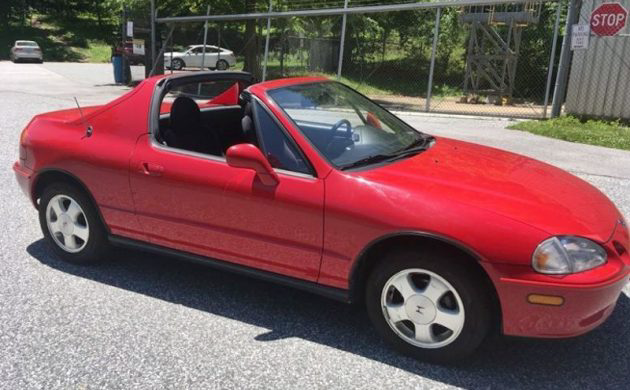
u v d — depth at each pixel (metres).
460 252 2.97
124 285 4.21
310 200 3.28
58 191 4.40
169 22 19.05
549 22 19.59
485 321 2.98
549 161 8.35
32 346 3.35
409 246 3.10
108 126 4.16
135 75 23.50
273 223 3.43
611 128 11.51
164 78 4.17
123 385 2.98
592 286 2.76
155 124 4.00
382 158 3.59
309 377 3.05
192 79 4.36
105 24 60.09
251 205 3.48
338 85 4.44
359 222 3.13
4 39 51.94
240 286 4.21
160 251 4.04
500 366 3.16
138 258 4.73
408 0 21.56
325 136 3.59
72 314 3.74
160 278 4.34
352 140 3.68
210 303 3.93
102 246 4.41
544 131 10.85
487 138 10.35
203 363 3.18
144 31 21.09
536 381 3.02
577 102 13.05
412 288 3.13
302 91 3.96
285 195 3.35
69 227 4.46
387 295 3.22
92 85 22.25
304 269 3.42
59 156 4.27
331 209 3.21
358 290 3.37
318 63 20.17
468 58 17.92
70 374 3.08
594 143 9.84
